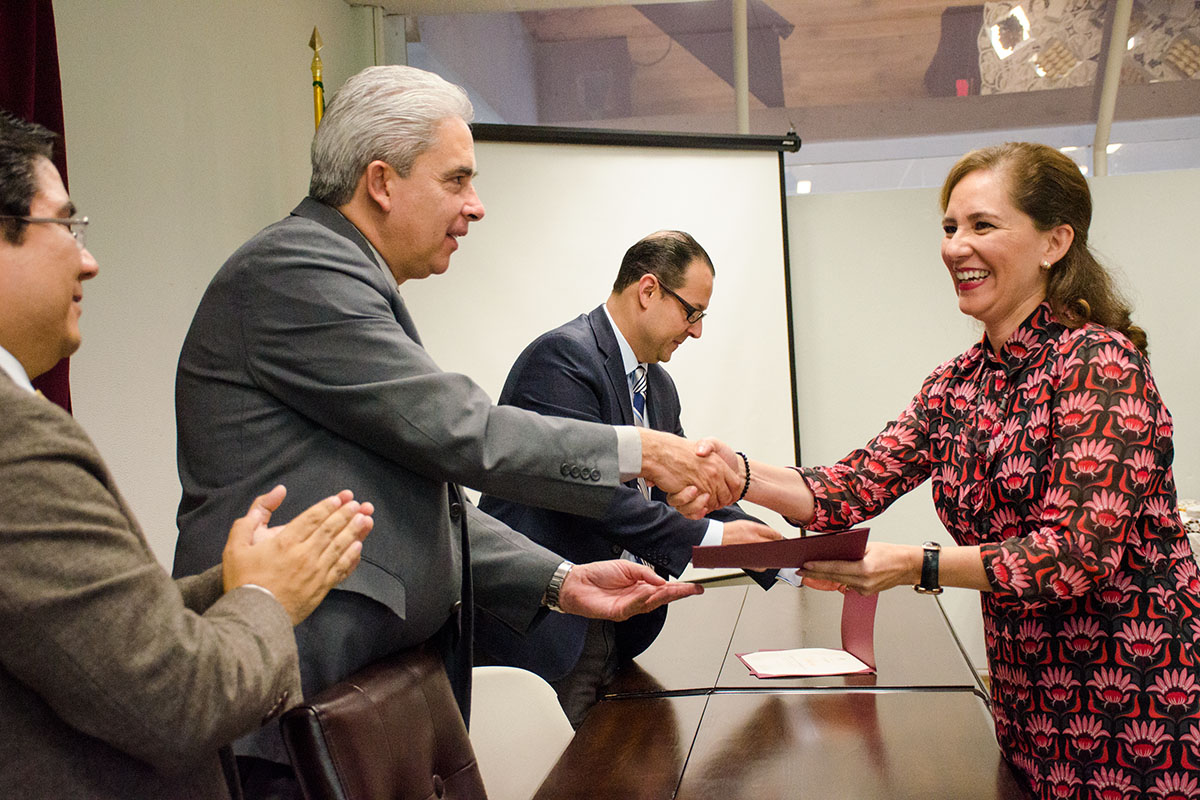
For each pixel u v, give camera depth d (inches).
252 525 42.3
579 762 60.4
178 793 37.7
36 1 88.9
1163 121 178.4
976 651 167.0
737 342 166.1
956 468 62.8
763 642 88.8
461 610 64.5
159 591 35.0
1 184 35.4
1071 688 55.8
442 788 52.9
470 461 55.6
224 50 134.4
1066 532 53.9
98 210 108.6
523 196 158.2
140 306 115.1
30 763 33.8
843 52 183.3
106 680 32.9
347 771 44.9
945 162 183.9
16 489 32.3
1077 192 58.1
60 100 91.7
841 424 177.3
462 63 185.6
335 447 56.4
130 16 114.6
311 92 161.5
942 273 175.6
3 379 33.7
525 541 74.2
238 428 56.1
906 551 56.5
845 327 177.3
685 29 183.8
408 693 51.9
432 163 60.7
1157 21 175.6
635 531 85.0
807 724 65.5
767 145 167.3
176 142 122.7
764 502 70.3
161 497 118.1
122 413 111.9
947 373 67.4
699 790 54.9
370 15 179.3
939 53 182.1
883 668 78.4
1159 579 55.1
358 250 58.8
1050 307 58.5
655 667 82.4
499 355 156.6
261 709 37.3
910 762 58.0
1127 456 53.6
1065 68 179.3
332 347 55.0
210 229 130.0
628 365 101.2
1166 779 53.7
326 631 53.5
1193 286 171.2
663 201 163.5
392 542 56.4
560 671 83.2
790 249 178.2
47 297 36.7
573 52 185.3
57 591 32.2
